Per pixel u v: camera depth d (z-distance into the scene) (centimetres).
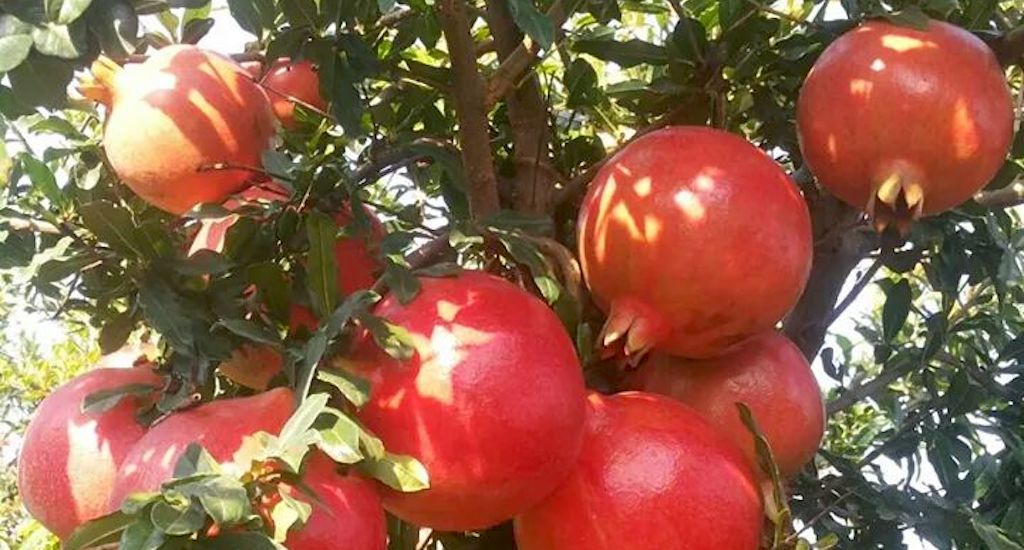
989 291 264
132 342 184
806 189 206
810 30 187
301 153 201
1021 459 220
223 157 163
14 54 139
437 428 127
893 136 157
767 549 149
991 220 219
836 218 205
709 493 138
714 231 146
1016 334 267
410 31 198
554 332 136
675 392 164
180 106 161
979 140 157
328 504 119
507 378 128
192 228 177
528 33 142
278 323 148
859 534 205
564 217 192
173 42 190
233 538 105
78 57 144
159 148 161
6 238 166
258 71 204
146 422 155
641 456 138
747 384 163
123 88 164
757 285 147
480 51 200
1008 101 163
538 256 156
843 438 311
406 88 202
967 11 186
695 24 184
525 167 191
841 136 161
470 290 135
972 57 160
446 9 157
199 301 147
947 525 199
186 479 104
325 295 141
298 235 156
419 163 212
